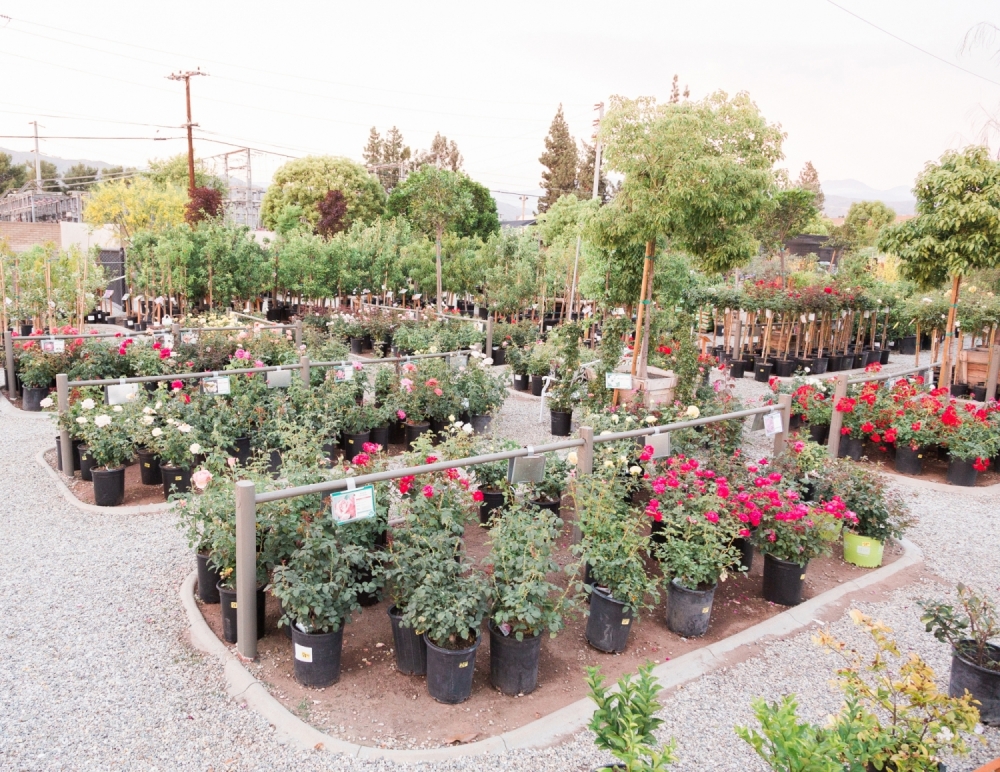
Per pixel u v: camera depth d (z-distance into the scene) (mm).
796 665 4004
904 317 14359
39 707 3408
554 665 3906
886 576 5258
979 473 8062
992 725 3523
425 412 8320
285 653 3920
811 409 8789
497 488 5785
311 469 4645
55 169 59844
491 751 3139
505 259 19719
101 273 15742
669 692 3682
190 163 25516
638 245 8945
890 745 2512
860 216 37719
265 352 11055
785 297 14086
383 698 3539
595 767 3061
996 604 4848
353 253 19688
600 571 3996
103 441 6074
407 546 3955
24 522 5762
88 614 4309
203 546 4344
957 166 8695
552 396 9258
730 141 7730
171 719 3336
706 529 4238
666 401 8273
